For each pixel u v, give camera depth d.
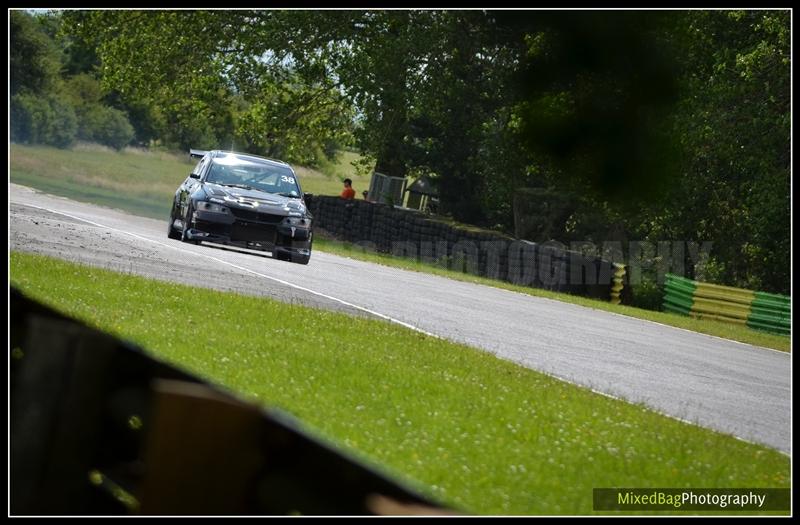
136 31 152.12
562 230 133.38
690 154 108.38
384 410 25.33
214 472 10.86
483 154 137.62
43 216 76.56
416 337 40.25
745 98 111.06
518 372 35.06
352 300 52.22
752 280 119.06
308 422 22.66
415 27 139.00
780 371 51.88
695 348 57.81
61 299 35.44
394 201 153.38
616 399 32.12
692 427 28.77
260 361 29.62
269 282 54.28
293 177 73.62
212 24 149.62
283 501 11.18
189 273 52.47
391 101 142.88
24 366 13.15
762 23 108.12
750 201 112.50
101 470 13.63
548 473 21.17
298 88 157.88
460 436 23.39
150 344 29.69
